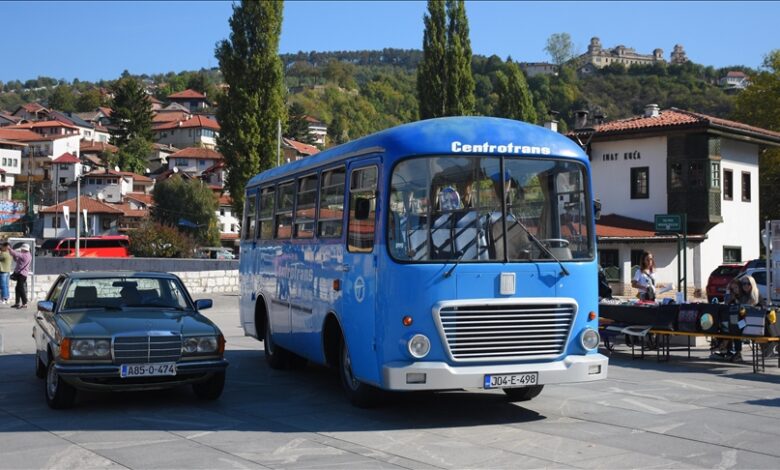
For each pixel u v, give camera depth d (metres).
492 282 8.86
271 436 8.59
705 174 38.31
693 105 164.00
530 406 10.36
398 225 8.97
